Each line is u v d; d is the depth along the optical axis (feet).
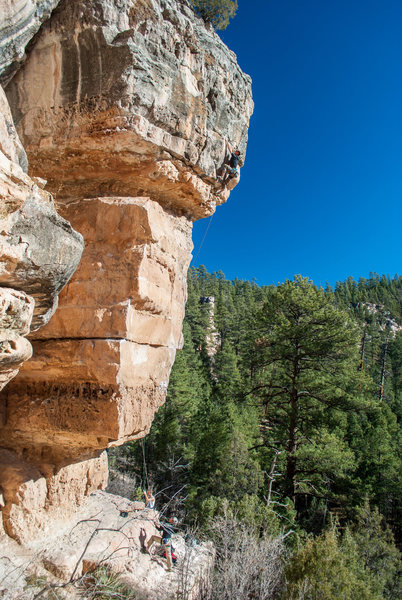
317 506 68.44
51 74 20.58
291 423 60.29
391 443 89.45
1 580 20.08
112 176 23.70
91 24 19.35
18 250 12.32
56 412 21.54
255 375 74.02
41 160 22.57
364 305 356.59
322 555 27.27
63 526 26.03
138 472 71.92
